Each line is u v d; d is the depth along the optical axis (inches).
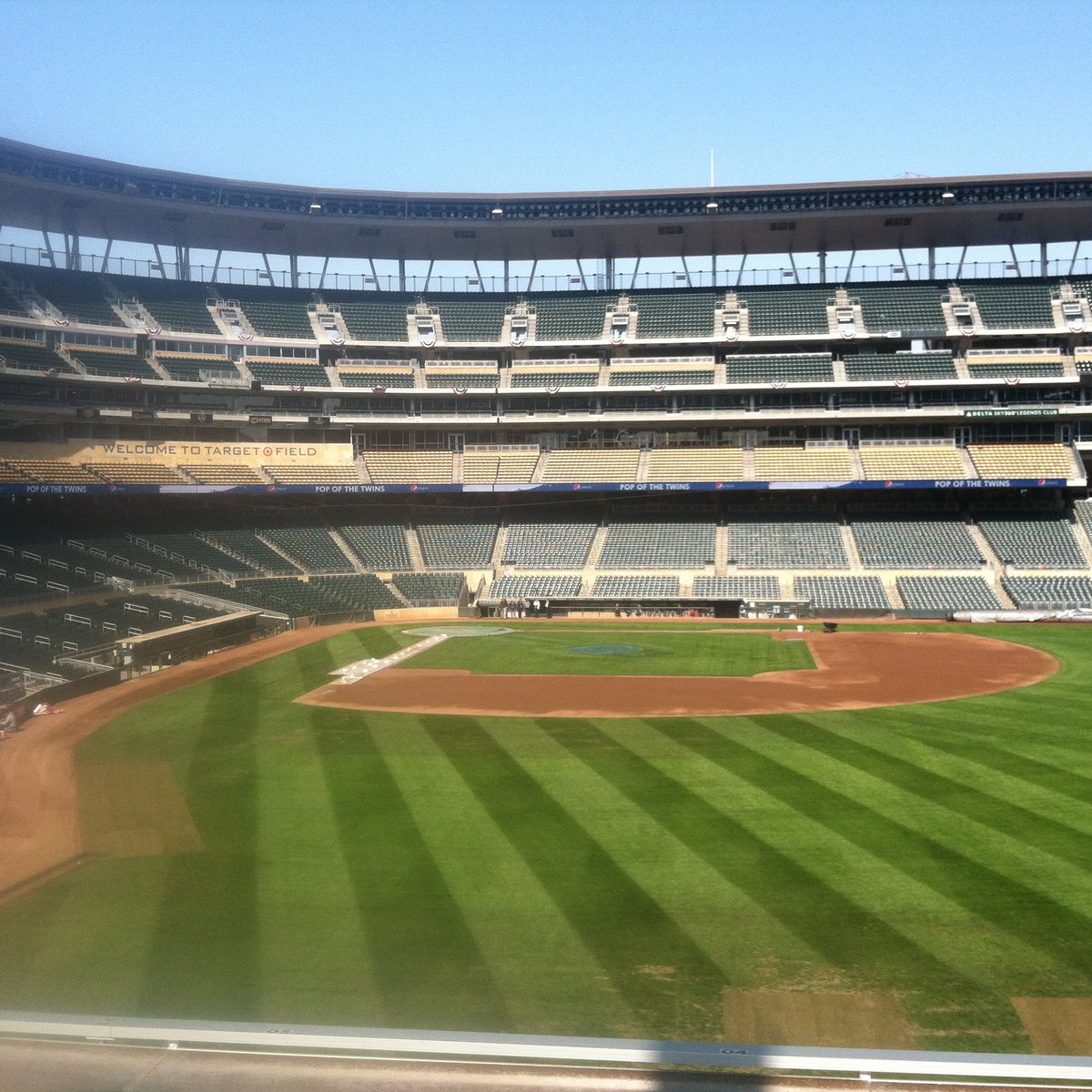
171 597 2659.9
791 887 799.1
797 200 3508.9
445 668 2047.2
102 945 703.1
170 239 3668.8
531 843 916.6
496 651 2327.8
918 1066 423.5
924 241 3757.4
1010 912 745.6
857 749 1277.1
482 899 782.5
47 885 827.4
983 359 3484.3
